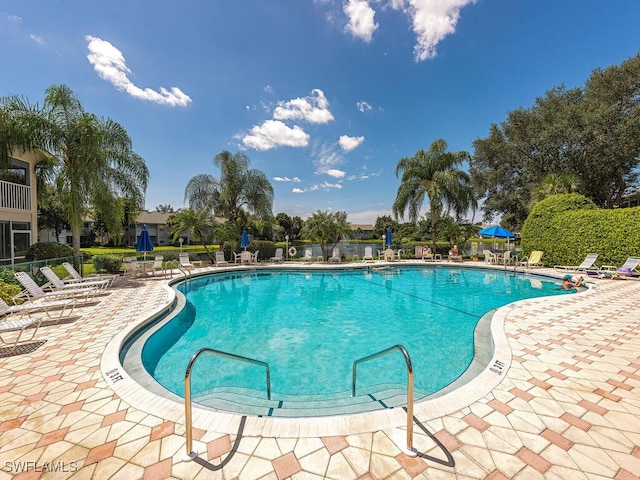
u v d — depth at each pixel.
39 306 5.73
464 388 3.25
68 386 3.38
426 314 7.96
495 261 16.64
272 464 2.20
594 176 18.61
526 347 4.46
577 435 2.51
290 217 41.91
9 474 2.10
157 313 6.68
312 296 10.21
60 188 11.77
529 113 21.08
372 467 2.16
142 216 39.62
